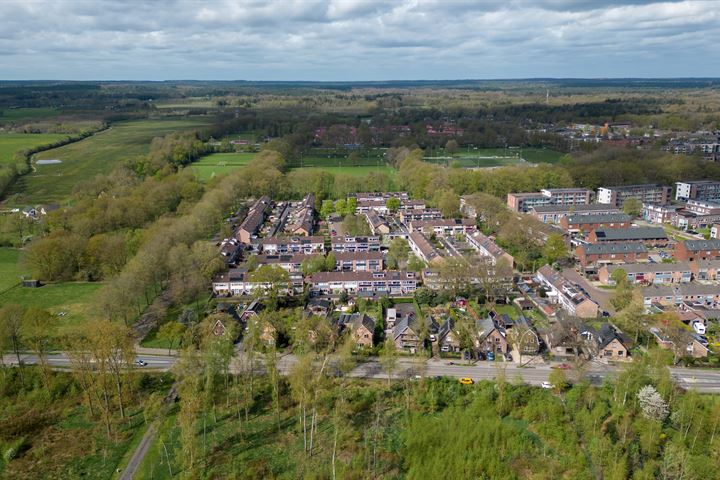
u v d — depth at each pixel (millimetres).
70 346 119000
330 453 98562
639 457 94688
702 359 128000
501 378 110625
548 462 94938
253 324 134125
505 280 175625
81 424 108938
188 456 94938
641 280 180125
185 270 169625
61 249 185875
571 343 134625
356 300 165375
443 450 98000
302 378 102562
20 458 99375
